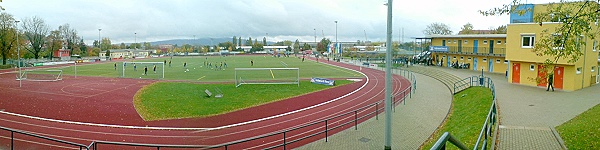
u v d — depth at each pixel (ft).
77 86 149.59
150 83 161.17
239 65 292.61
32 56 382.83
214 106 103.40
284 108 100.83
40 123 82.74
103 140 69.36
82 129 77.66
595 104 75.87
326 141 63.21
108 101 111.86
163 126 80.79
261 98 117.29
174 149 64.34
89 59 376.48
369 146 59.62
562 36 38.99
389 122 52.01
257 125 81.05
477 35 188.55
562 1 41.27
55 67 273.13
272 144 64.90
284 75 199.62
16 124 81.56
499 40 177.88
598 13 36.68
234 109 99.76
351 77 186.70
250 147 63.46
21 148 61.98
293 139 67.67
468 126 63.00
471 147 47.57
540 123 57.93
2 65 266.36
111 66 284.61
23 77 188.14
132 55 520.83
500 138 48.42
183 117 89.92
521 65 118.62
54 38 372.38
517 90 102.89
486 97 87.51
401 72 204.85
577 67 104.73
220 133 74.54
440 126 71.41
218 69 249.34
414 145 59.52
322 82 153.58
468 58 196.75
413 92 119.03
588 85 112.16
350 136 65.92
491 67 179.93
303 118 87.51
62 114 92.43
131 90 136.67
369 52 413.59
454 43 208.23
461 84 130.62
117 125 81.35
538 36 110.22
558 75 107.14
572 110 69.31
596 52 115.65
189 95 123.65
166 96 121.49
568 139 46.24
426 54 246.47
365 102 109.19
